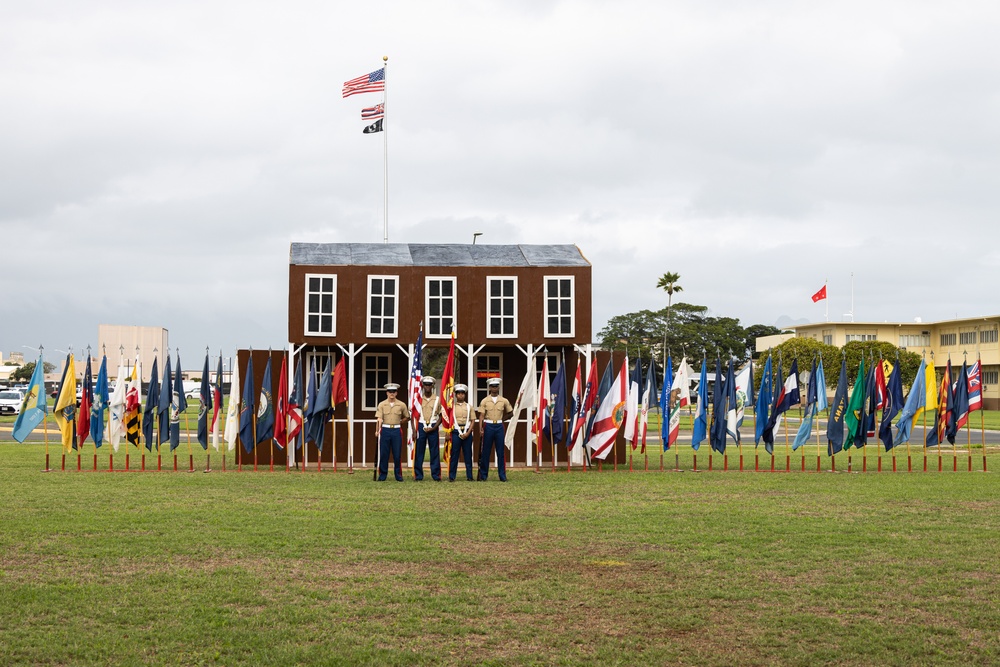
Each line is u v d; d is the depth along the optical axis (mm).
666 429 30625
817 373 30953
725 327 125188
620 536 17109
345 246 34500
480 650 10461
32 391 29047
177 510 19984
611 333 122438
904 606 12289
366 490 24172
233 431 30562
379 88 44188
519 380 34500
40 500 21516
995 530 17938
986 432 58344
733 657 10289
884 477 28547
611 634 11078
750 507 21094
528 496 23031
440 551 15641
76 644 10453
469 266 32500
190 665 9883
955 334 125812
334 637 10828
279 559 14906
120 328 160000
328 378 29266
